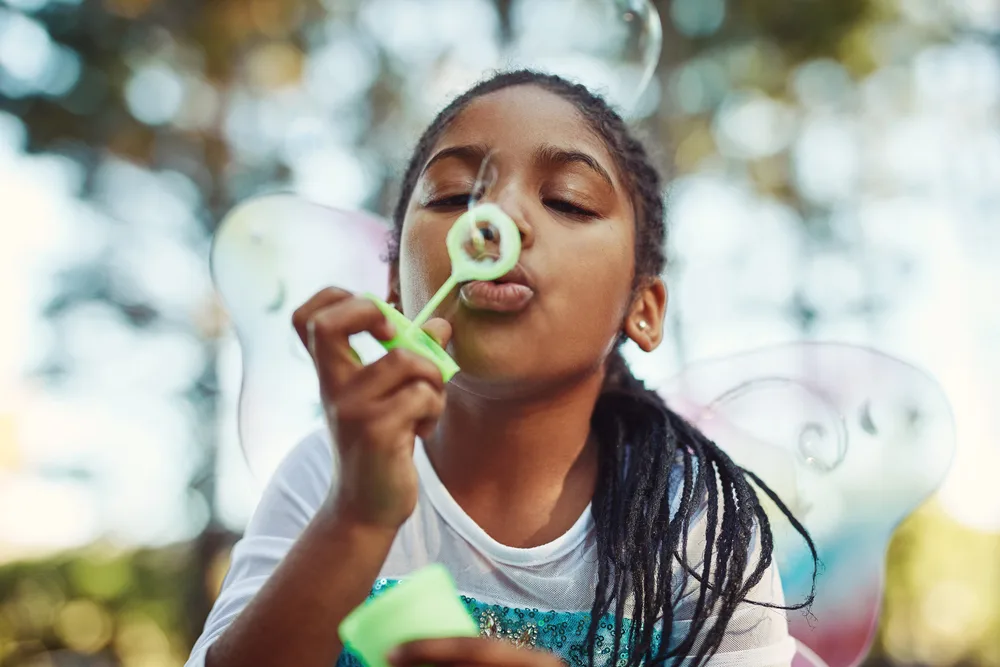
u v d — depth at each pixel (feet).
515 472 3.43
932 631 22.11
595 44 4.54
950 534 23.06
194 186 17.62
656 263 4.03
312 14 17.93
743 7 19.31
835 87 20.81
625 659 3.29
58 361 17.38
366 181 15.44
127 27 17.30
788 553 4.21
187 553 18.40
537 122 3.31
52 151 17.44
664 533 3.34
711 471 3.49
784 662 3.45
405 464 2.51
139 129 17.51
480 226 2.84
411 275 3.25
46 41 17.08
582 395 3.34
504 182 3.20
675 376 5.11
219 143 17.57
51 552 21.45
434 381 2.56
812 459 4.47
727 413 4.63
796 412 4.55
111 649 19.31
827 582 4.35
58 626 19.31
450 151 3.30
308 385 4.75
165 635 19.12
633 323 3.81
